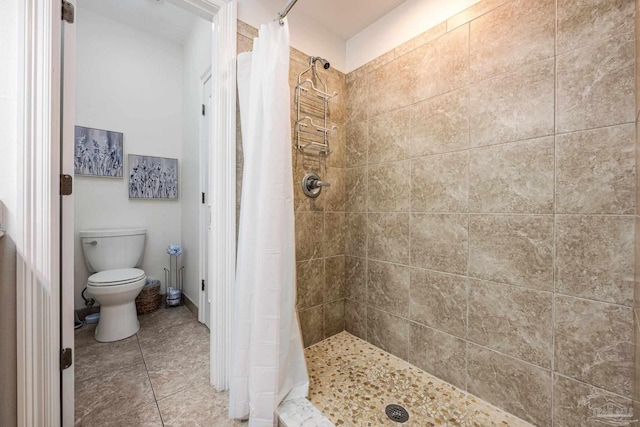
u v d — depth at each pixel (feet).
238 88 4.26
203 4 4.09
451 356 4.36
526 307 3.60
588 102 3.11
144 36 8.09
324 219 5.74
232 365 4.25
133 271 6.63
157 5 7.00
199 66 7.32
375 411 3.78
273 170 3.70
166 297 8.23
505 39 3.75
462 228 4.22
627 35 2.85
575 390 3.22
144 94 8.11
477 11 4.03
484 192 3.97
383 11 5.23
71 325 3.42
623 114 2.89
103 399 4.11
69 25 3.32
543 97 3.43
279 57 3.76
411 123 4.89
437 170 4.52
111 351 5.52
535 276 3.52
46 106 2.91
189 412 3.90
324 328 5.80
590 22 3.08
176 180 8.71
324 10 5.22
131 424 3.66
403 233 5.04
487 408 3.85
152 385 4.47
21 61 2.79
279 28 3.83
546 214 3.42
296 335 4.16
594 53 3.06
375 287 5.54
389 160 5.26
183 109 8.66
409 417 3.68
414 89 4.84
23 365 2.85
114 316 6.02
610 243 2.98
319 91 5.57
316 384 4.35
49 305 2.98
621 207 2.91
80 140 7.06
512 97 3.69
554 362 3.38
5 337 2.80
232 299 4.33
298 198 5.31
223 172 4.31
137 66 7.97
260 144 3.89
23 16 2.79
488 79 3.92
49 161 2.95
